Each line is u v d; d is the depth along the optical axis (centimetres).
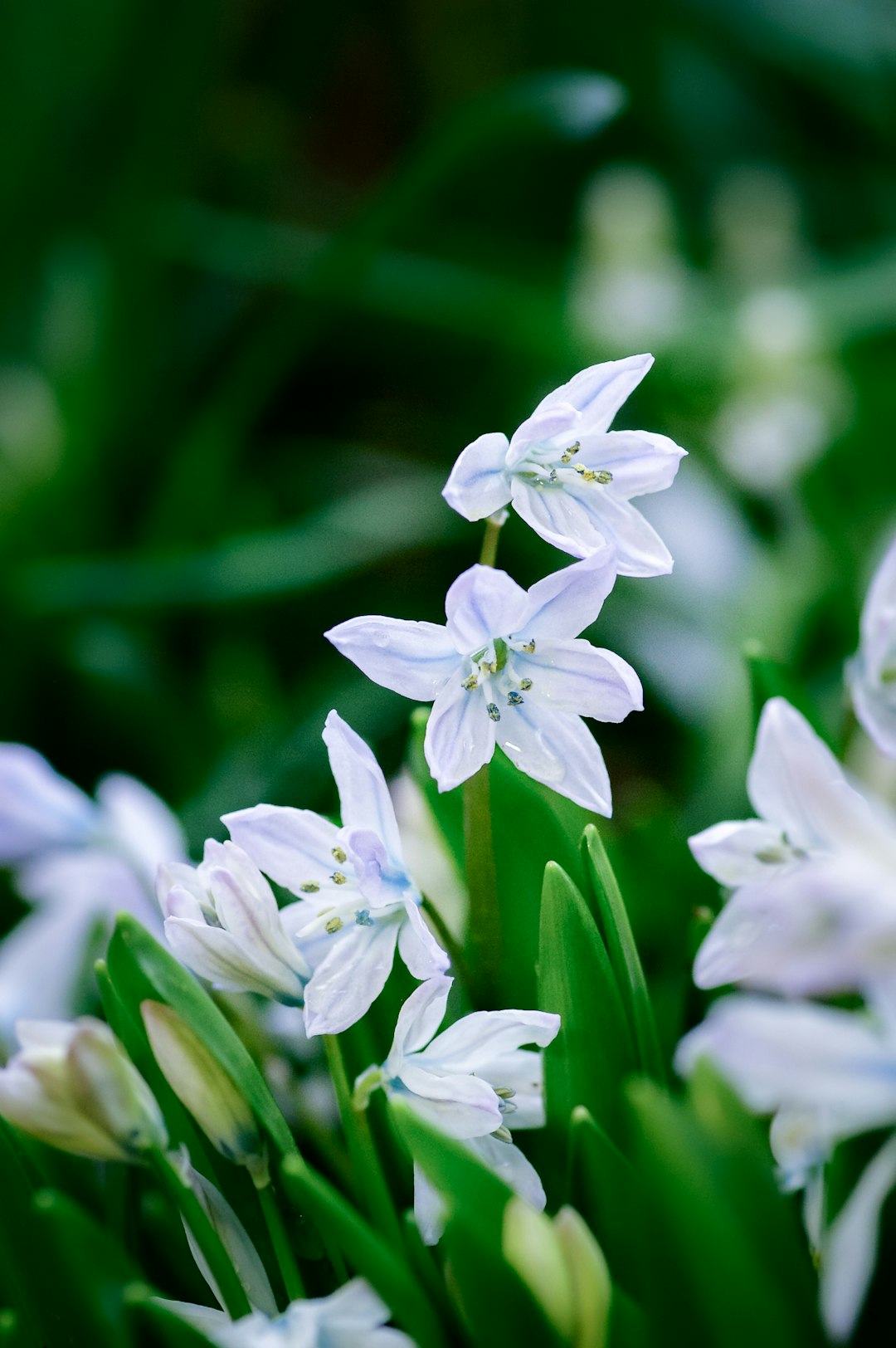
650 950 48
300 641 95
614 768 85
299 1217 42
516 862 44
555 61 136
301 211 137
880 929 37
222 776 75
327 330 111
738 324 96
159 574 83
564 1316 40
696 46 133
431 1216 41
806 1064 38
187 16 103
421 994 41
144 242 104
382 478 110
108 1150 41
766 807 40
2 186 107
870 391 96
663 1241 39
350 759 41
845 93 129
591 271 101
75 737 88
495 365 114
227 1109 41
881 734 42
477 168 123
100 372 103
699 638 86
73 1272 40
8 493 96
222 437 97
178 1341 39
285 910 42
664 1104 39
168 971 42
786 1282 39
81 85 104
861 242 127
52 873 50
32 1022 41
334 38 128
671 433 100
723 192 112
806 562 87
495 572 40
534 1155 43
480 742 41
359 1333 40
